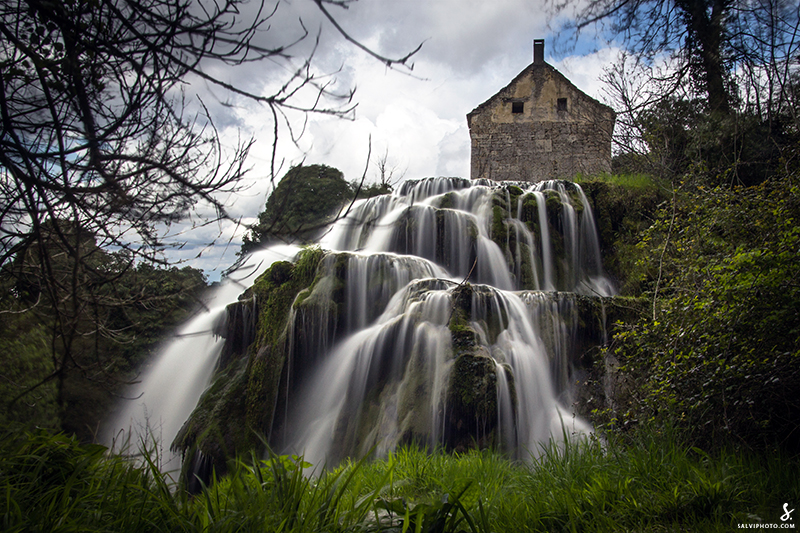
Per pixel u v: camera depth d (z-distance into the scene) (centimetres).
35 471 306
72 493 319
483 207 1814
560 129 2975
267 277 1574
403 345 1177
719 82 1207
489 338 1141
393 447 1016
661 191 1666
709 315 572
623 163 2117
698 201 906
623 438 575
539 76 3039
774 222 660
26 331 786
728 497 379
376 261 1442
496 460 561
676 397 556
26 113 296
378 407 1137
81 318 347
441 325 1148
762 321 512
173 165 307
